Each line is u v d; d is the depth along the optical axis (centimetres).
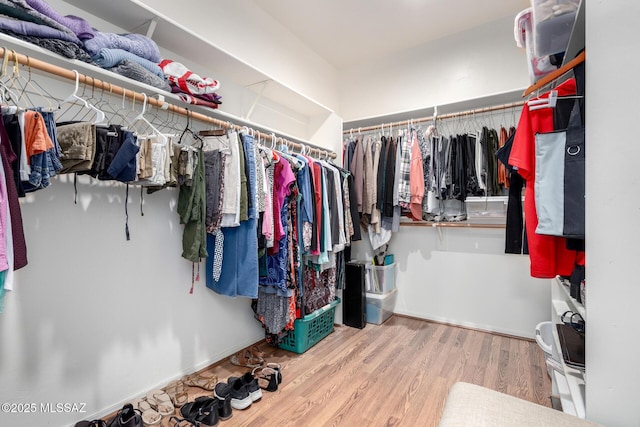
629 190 88
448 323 291
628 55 88
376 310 291
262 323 228
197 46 176
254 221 181
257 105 246
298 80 297
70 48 118
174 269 184
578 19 109
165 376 180
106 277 153
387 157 271
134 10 145
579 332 143
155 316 174
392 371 203
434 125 284
